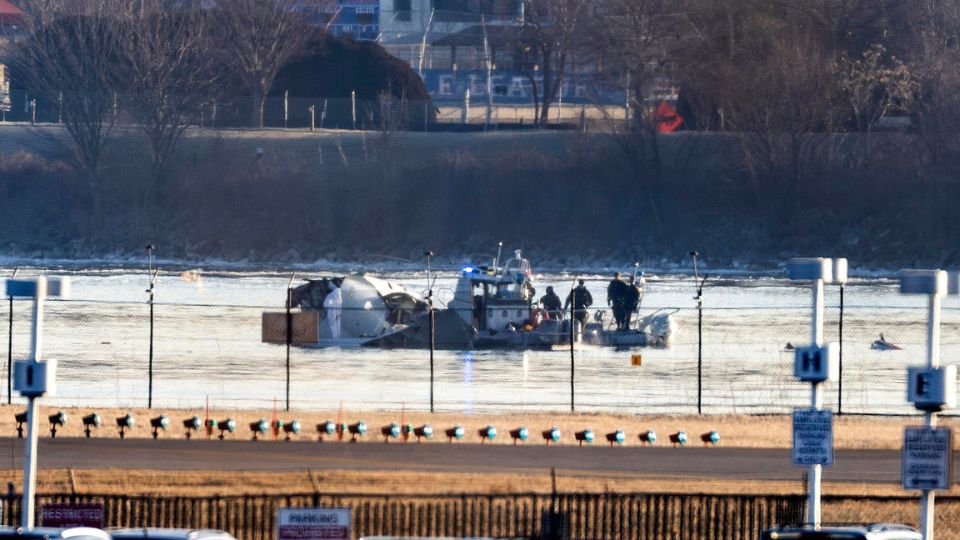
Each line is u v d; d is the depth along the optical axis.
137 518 97.25
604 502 96.25
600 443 131.12
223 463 118.75
